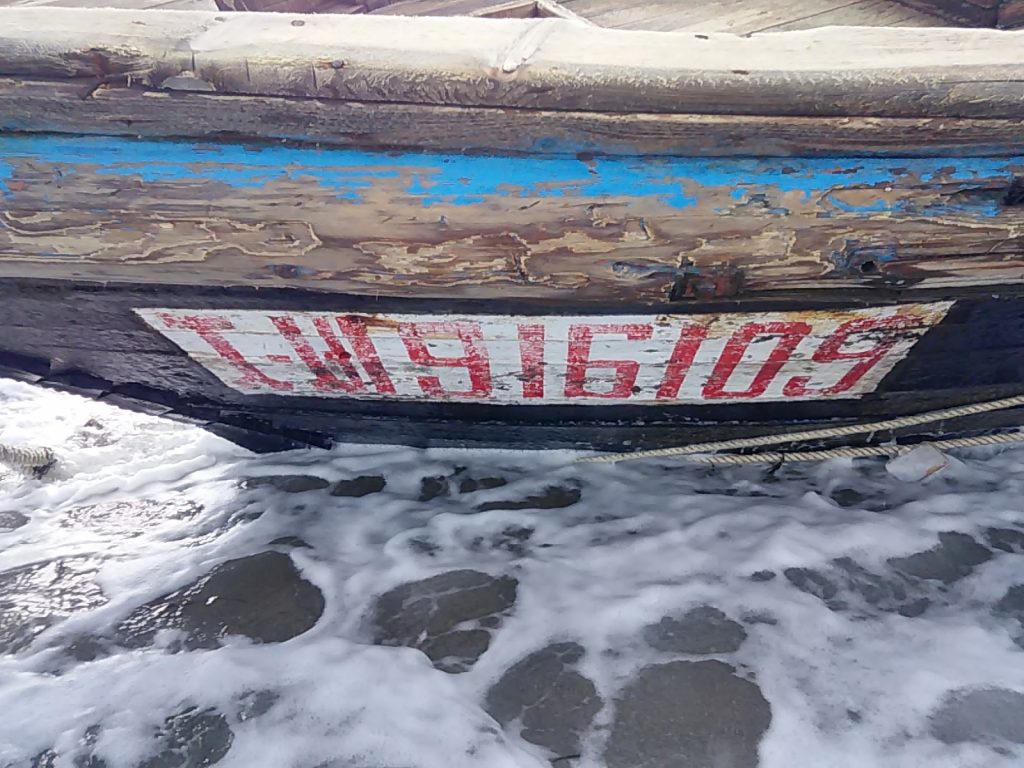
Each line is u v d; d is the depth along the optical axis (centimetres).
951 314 203
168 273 193
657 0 262
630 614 254
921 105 151
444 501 317
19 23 162
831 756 206
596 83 151
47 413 425
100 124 163
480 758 214
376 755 217
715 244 176
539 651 244
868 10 243
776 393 252
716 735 215
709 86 150
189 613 272
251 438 341
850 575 263
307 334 226
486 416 282
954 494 294
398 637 255
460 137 159
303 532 306
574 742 217
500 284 189
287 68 153
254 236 180
